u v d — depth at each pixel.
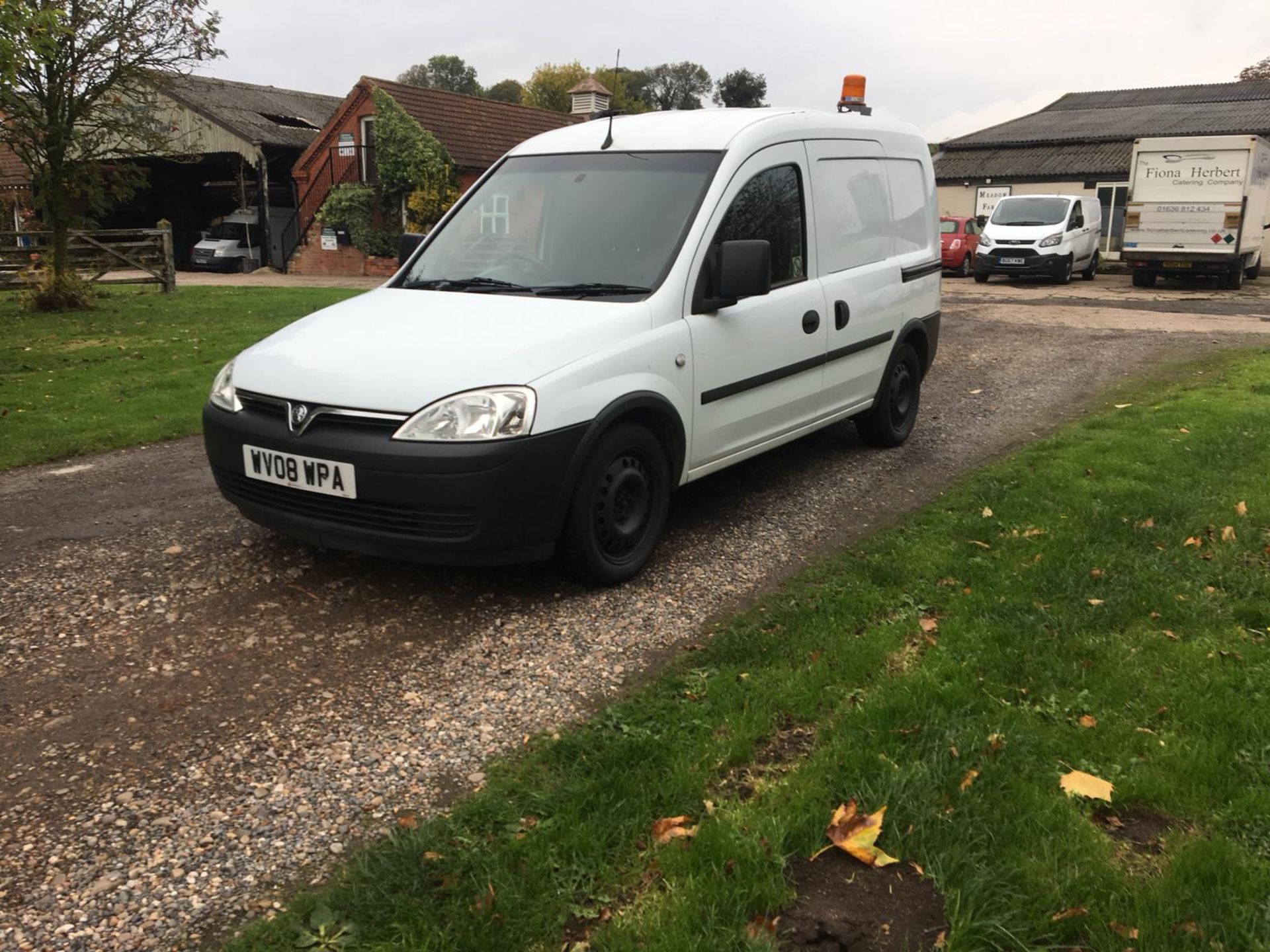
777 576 4.57
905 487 5.98
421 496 3.82
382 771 3.02
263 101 36.72
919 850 2.52
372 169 30.83
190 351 11.20
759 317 5.10
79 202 18.78
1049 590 4.12
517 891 2.39
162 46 16.20
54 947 2.31
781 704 3.29
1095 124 35.91
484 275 4.93
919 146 7.11
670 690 3.45
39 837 2.70
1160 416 7.29
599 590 4.41
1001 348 11.55
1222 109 34.94
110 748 3.14
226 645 3.86
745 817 2.67
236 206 36.25
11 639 3.89
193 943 2.34
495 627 4.03
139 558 4.76
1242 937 2.22
